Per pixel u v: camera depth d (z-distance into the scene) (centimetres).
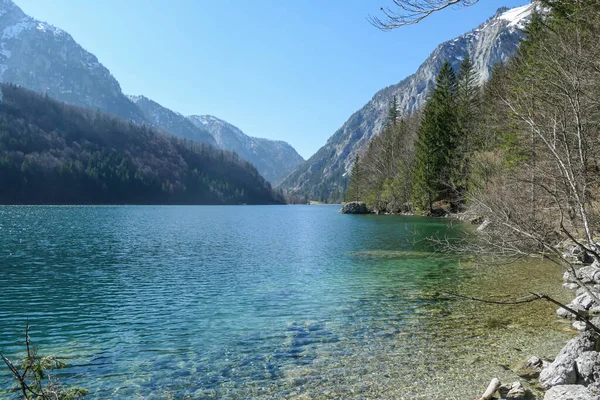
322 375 784
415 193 6550
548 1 817
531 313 1145
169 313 1274
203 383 765
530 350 871
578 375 689
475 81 5828
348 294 1474
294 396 700
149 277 1875
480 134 3997
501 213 598
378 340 973
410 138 8212
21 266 2188
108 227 4959
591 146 614
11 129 15750
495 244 614
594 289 1228
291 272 1967
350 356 877
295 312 1255
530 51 1602
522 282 1581
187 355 916
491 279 1666
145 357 908
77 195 14138
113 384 768
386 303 1329
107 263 2291
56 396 459
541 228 599
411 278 1741
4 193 12344
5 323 1191
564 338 936
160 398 708
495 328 1027
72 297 1498
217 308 1323
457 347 905
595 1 755
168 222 6222
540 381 711
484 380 737
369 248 2841
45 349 973
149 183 17012
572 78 554
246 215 9200
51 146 16238
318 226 5303
